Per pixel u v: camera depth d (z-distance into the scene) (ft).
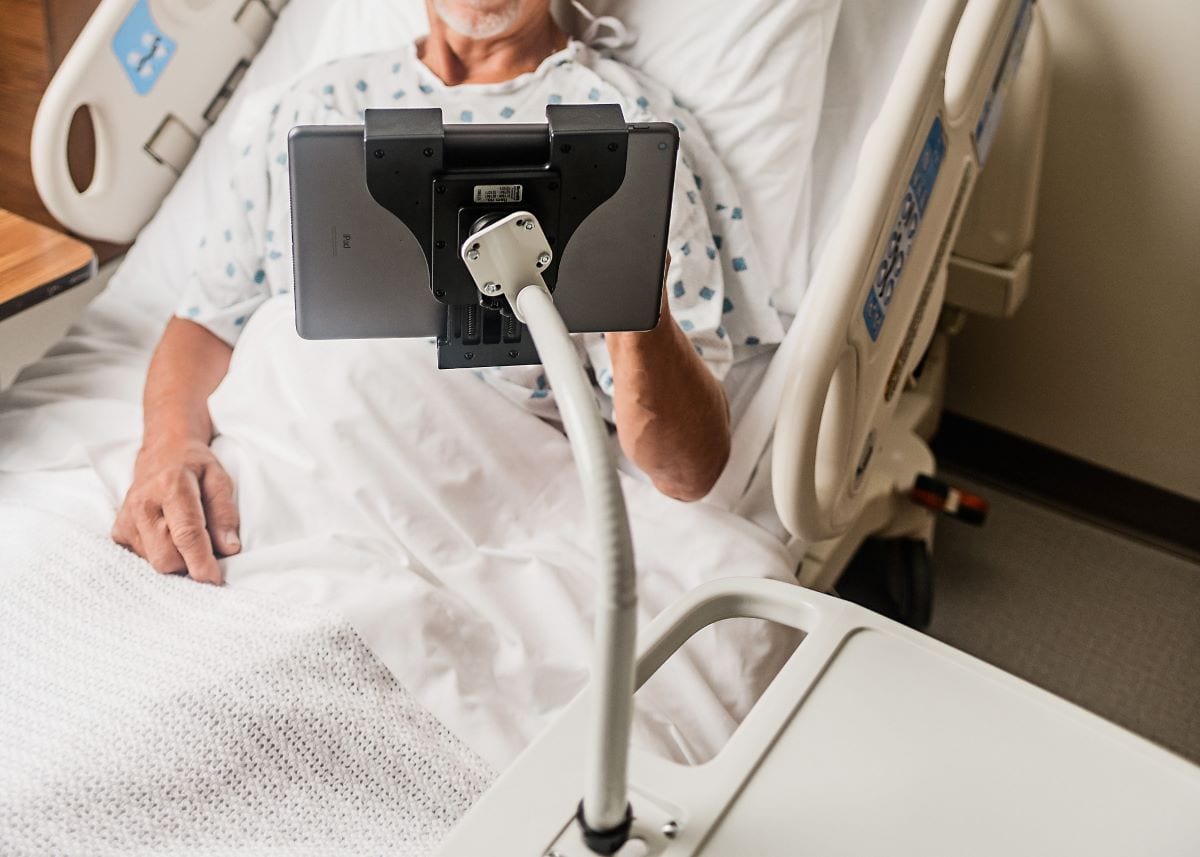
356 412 4.47
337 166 2.24
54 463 4.88
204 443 4.89
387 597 4.07
